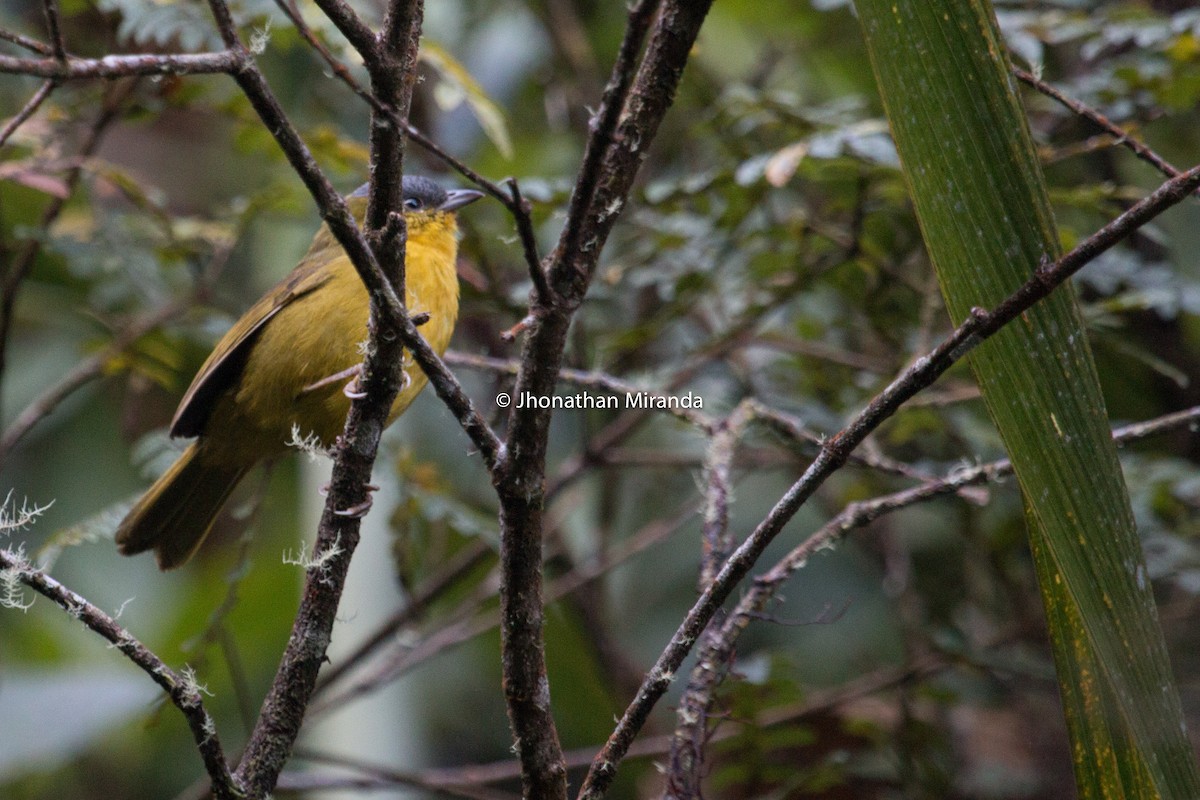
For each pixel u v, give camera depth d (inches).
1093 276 326.0
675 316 361.1
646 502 510.9
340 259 312.7
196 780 465.1
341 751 418.0
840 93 490.6
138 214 428.8
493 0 494.0
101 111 338.0
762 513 485.4
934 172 158.4
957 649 365.4
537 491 167.6
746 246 363.6
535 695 172.4
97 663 473.4
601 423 472.4
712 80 457.7
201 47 327.3
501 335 160.6
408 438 438.3
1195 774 152.9
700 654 207.8
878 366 373.1
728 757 359.9
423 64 453.7
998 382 158.2
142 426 502.6
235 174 531.5
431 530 443.5
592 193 155.4
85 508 489.1
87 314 377.1
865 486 417.7
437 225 326.6
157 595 491.2
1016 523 391.5
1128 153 410.9
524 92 506.3
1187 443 401.1
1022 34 308.3
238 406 308.2
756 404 264.5
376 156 163.2
